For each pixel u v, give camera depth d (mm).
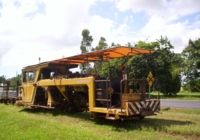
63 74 20094
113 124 15430
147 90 15883
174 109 22094
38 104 22203
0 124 15195
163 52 50812
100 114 15984
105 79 15820
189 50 60812
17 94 26188
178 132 12781
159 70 49031
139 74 46031
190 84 61781
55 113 20391
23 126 14422
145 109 14711
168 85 50938
